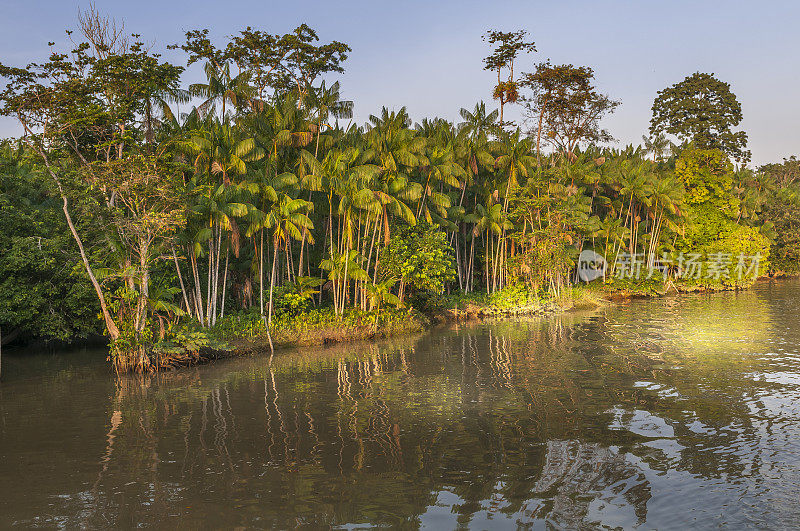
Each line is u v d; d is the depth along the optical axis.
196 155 32.34
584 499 11.04
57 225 31.02
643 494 11.23
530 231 55.94
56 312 30.59
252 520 10.42
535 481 11.98
